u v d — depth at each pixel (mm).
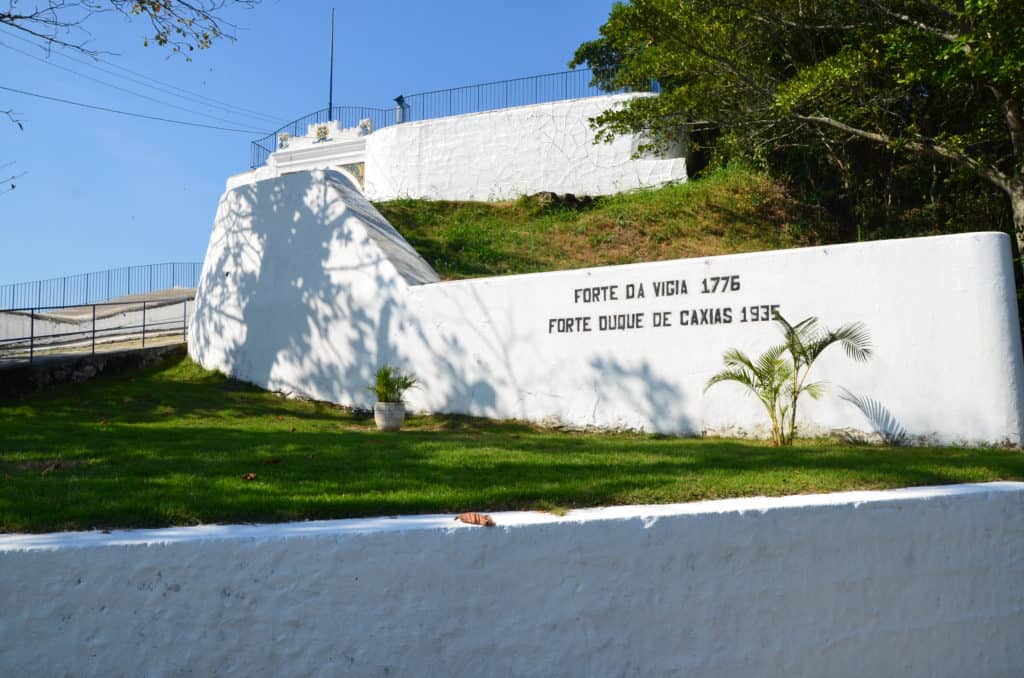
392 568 4566
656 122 20344
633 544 5000
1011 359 9320
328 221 15359
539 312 12656
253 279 16719
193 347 18297
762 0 16531
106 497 5371
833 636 5473
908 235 19141
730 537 5223
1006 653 6039
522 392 12711
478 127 26578
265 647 4375
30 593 4055
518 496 5684
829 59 15727
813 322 10102
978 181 18531
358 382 14562
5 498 5320
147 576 4227
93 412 13773
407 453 8164
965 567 5949
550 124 25547
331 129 32156
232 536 4391
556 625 4828
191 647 4270
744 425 10812
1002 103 15383
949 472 6965
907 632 5707
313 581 4453
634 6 16469
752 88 17328
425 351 13766
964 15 13594
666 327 11500
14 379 14812
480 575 4711
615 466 7227
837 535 5527
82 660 4105
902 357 9828
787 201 21234
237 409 14398
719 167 23562
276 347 16016
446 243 19828
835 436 10164
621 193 23516
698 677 5094
